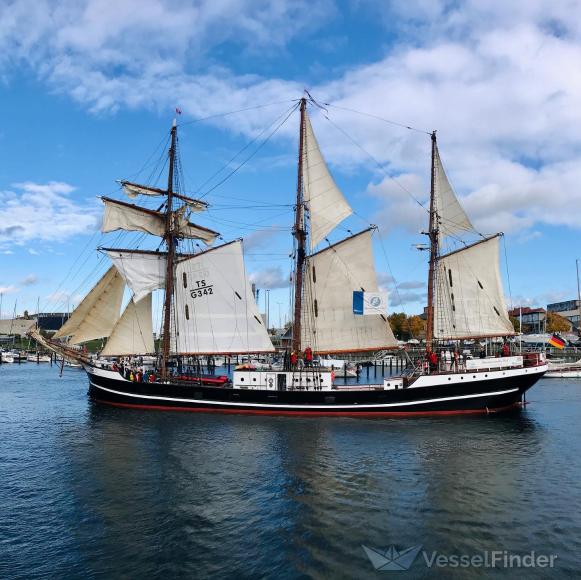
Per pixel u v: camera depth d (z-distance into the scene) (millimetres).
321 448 30828
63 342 52312
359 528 18875
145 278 49688
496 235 46938
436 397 41219
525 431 36125
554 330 134500
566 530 18750
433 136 49781
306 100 48188
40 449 30891
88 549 17234
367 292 44938
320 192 47875
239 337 47156
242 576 15453
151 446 31438
